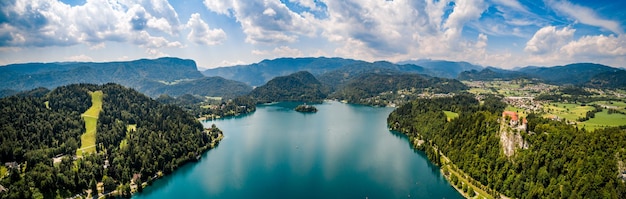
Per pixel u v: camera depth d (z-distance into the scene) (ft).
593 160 597.52
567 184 594.65
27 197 625.41
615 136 625.82
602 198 548.72
